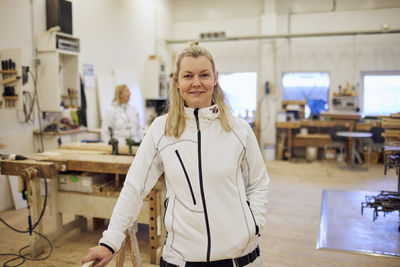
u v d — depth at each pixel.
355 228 3.70
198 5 8.87
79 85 5.05
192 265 1.13
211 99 1.25
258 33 8.48
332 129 7.24
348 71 7.93
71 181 3.20
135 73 7.07
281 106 8.41
